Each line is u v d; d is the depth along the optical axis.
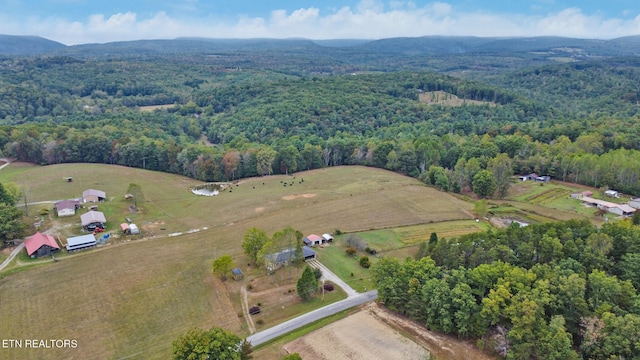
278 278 77.31
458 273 65.31
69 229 94.06
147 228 97.88
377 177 146.50
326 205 114.94
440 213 110.69
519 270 64.00
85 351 56.69
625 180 126.81
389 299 68.12
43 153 151.25
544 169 145.12
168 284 73.56
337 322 65.06
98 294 69.75
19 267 77.50
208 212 110.56
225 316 65.44
